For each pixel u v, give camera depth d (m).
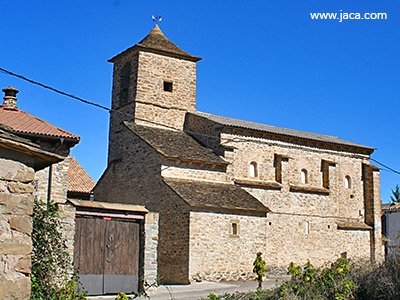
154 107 32.53
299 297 15.90
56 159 10.88
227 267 25.39
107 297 17.02
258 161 31.94
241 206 26.28
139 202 28.22
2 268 9.75
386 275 17.44
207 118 31.64
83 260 16.86
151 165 27.80
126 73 34.16
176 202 25.47
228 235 25.75
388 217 45.91
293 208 32.75
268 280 26.72
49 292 12.41
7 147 10.07
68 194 34.16
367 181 37.38
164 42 34.44
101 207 17.48
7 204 10.01
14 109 23.02
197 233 24.59
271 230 31.39
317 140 34.53
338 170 36.03
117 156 31.39
